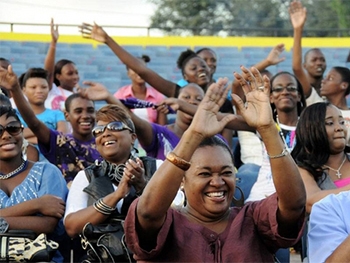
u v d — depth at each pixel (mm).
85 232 6246
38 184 7004
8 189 6988
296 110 9172
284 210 4867
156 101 13234
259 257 5023
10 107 7094
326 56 20406
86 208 6508
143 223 4742
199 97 9312
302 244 7215
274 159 4754
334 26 29984
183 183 5113
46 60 12359
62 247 7012
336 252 4980
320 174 7020
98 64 19500
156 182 4633
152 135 8547
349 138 9102
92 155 8641
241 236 5027
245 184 8273
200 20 33125
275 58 10109
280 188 4789
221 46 20828
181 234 5000
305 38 20891
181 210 5191
